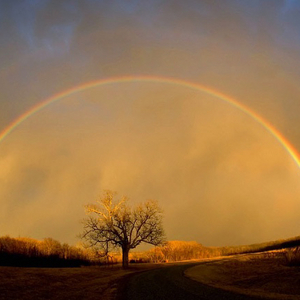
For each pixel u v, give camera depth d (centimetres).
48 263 4972
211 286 2122
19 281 2559
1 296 1900
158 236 5447
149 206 5447
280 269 2967
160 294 1808
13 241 4884
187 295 1722
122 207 5425
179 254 8875
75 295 2030
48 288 2359
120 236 5244
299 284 1969
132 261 7512
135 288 2172
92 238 5325
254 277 2547
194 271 3538
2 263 4319
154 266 5550
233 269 3509
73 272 3772
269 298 1519
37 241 5403
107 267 5344
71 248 5869
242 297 1573
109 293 2025
